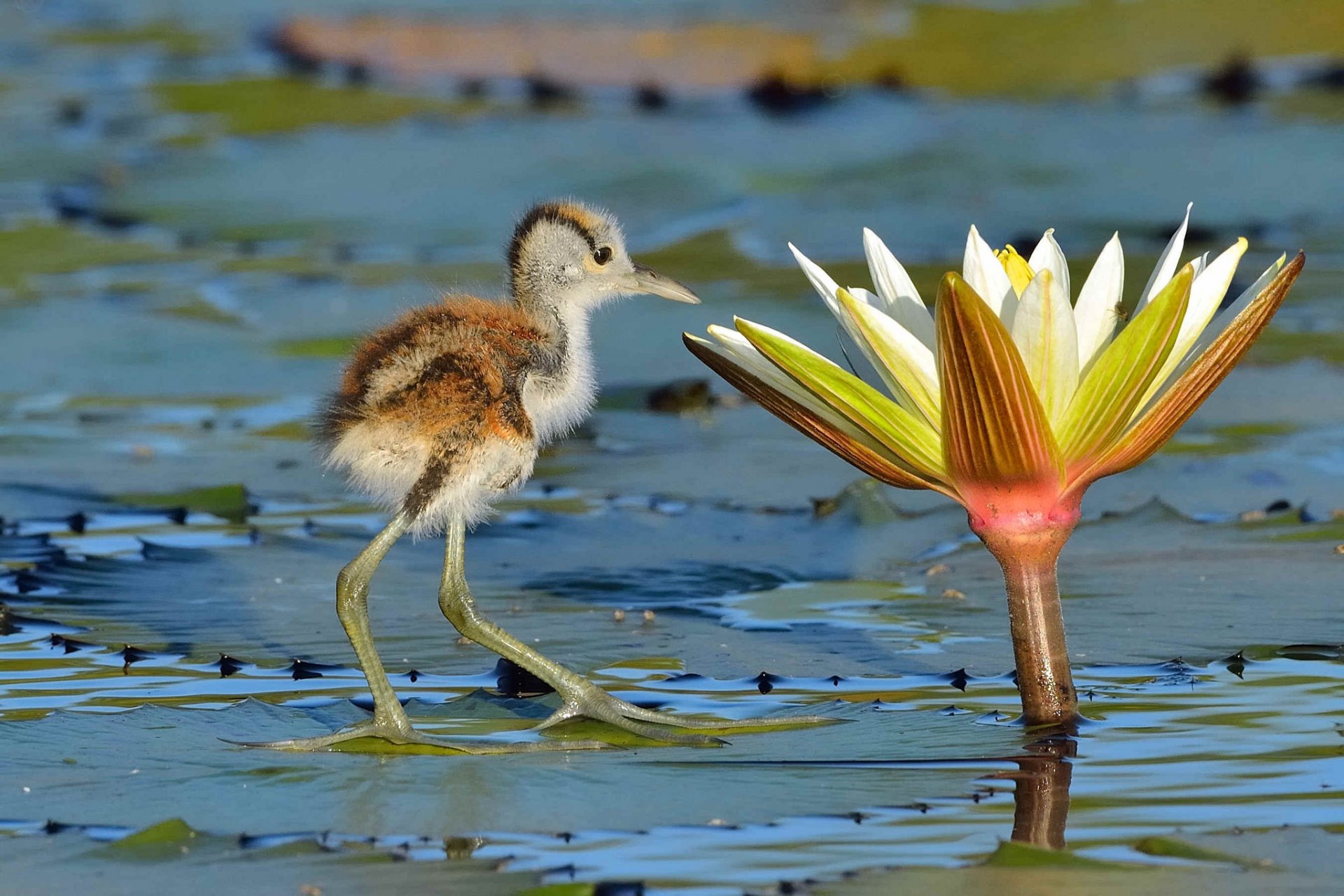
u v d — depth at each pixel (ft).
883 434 25.45
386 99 93.66
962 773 24.62
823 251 64.49
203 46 111.96
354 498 43.45
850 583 35.78
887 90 92.58
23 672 30.42
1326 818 22.50
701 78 96.53
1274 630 30.96
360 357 30.78
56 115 91.71
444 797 23.90
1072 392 24.70
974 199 70.08
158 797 23.95
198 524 41.11
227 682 29.99
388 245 68.18
